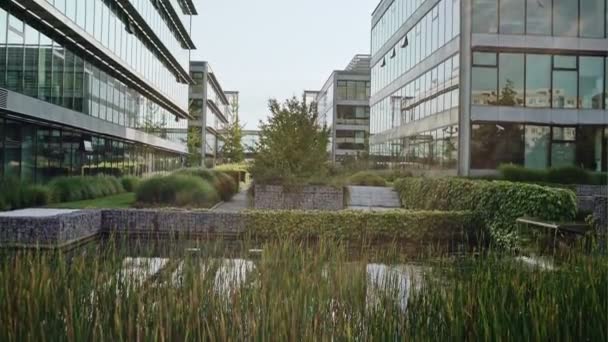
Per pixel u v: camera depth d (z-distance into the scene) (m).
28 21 15.51
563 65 19.05
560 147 19.03
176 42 38.31
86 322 2.71
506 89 18.97
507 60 19.00
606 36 19.06
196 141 51.09
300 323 2.74
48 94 16.89
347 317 2.88
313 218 10.82
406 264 4.54
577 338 2.85
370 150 36.47
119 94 25.55
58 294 3.05
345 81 53.12
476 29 19.03
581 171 18.25
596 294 3.10
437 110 22.00
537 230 8.63
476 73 19.02
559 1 19.03
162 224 10.80
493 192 11.02
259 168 16.72
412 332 2.84
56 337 2.61
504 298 3.04
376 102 34.75
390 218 11.02
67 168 19.36
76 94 19.41
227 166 38.47
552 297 3.16
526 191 9.99
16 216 9.15
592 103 19.06
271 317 2.67
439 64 21.73
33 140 16.61
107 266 3.48
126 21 24.22
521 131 18.97
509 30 19.03
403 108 27.72
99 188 18.67
